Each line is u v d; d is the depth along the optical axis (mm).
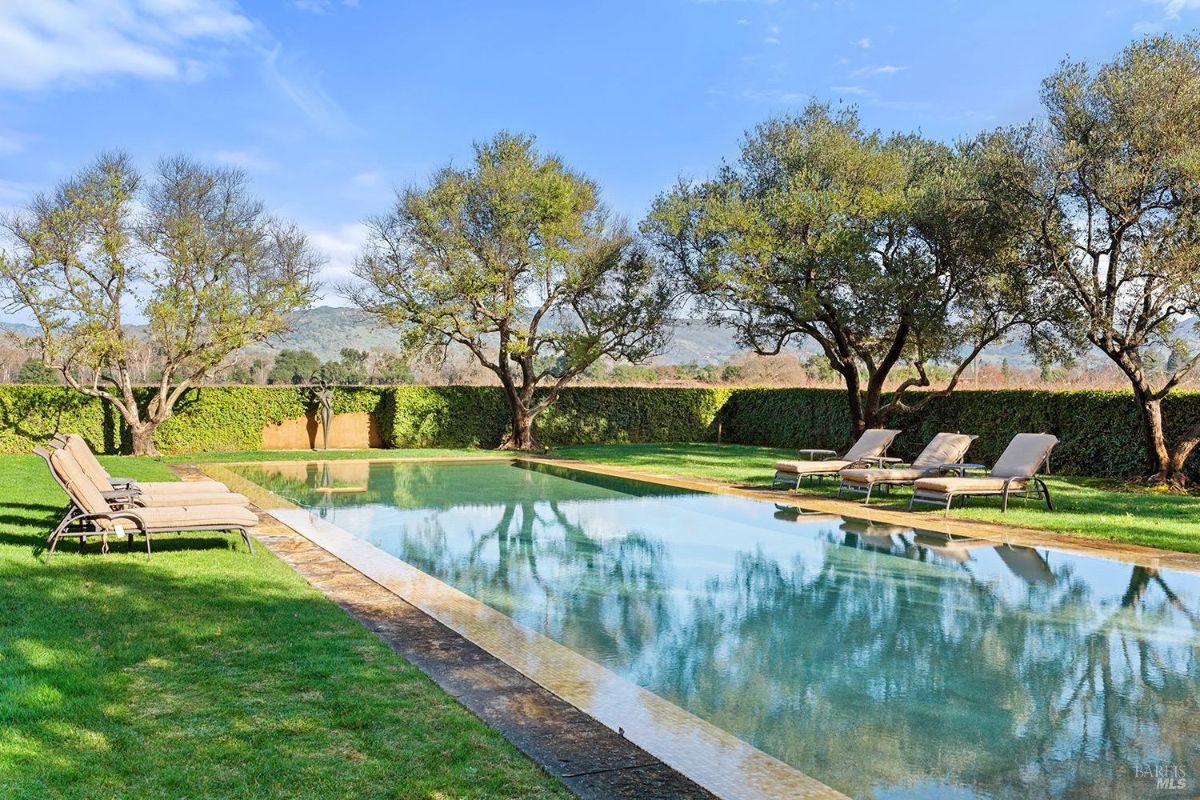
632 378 35781
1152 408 13078
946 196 14953
